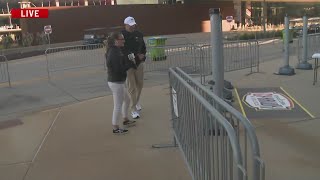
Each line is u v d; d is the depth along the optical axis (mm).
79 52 20344
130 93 7590
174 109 5781
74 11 48250
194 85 4898
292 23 37469
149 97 9766
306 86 9953
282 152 5531
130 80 7531
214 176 3441
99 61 17859
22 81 14195
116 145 6312
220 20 6184
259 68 13633
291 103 8242
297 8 57406
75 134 7043
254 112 7684
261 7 58906
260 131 6504
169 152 5848
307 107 7879
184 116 4906
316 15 55500
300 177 4730
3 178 5250
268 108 7945
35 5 51500
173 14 55844
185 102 4773
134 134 6816
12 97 11023
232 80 11391
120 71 6715
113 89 6789
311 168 4961
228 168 3059
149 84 11773
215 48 6203
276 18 58875
